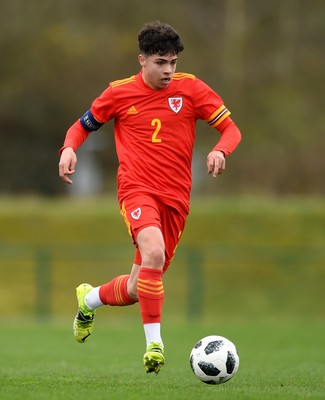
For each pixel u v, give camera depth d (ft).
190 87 85.35
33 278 265.75
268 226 297.94
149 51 82.48
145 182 83.51
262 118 415.23
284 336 185.06
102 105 85.30
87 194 474.90
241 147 399.65
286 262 264.72
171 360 128.26
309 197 348.59
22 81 458.91
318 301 255.70
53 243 292.20
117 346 156.87
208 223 299.17
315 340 175.52
